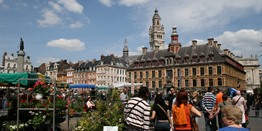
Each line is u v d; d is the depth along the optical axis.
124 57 109.00
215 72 62.06
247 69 112.94
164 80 70.06
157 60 73.19
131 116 6.04
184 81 66.62
